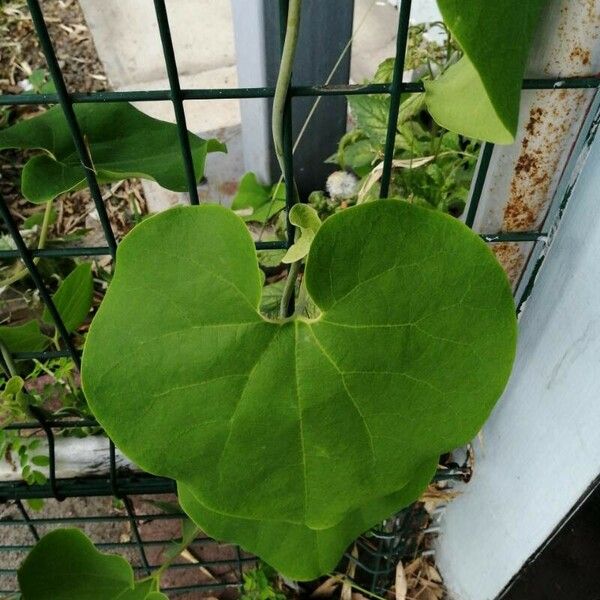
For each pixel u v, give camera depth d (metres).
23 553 0.67
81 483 0.50
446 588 0.67
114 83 1.08
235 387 0.29
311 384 0.30
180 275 0.28
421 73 0.64
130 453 0.30
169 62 0.27
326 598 0.68
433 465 0.37
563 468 0.42
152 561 0.68
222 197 0.85
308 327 0.29
